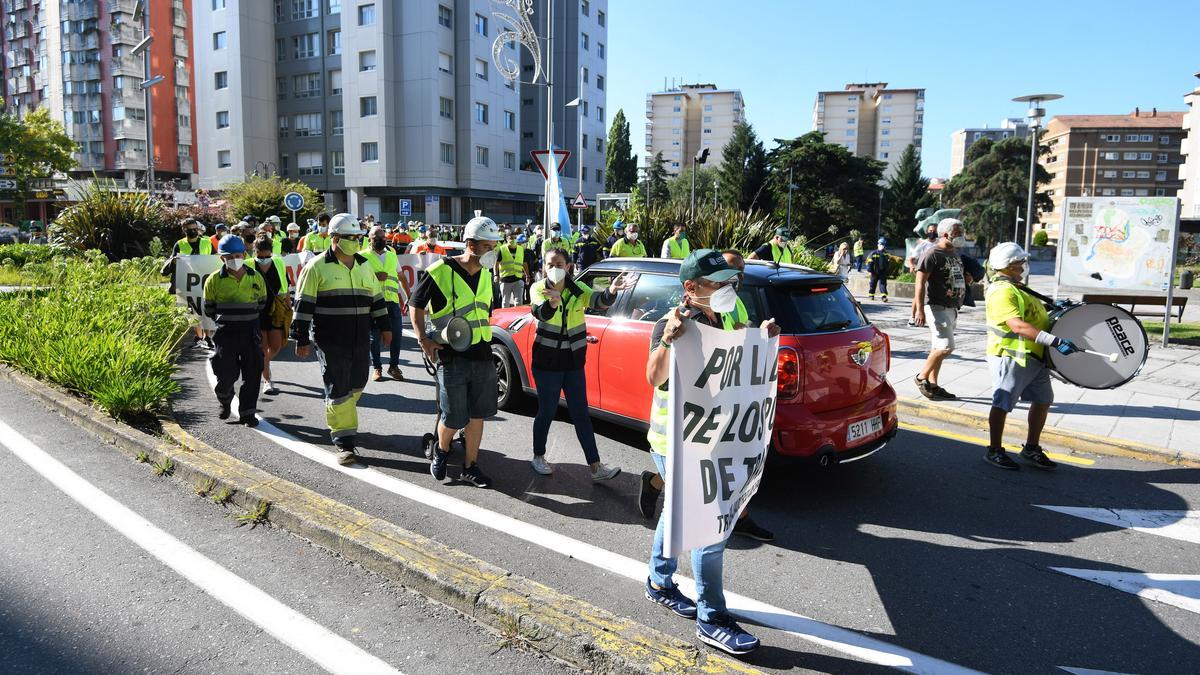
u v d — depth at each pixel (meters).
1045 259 67.12
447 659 2.91
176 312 10.32
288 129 52.62
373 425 6.40
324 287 5.15
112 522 4.14
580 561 3.80
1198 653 3.06
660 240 15.95
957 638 3.15
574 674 2.84
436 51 48.09
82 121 63.25
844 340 4.75
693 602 3.27
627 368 5.39
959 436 6.41
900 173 85.06
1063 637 3.18
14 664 2.81
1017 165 76.00
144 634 3.03
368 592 3.43
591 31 63.75
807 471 5.40
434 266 4.69
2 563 3.63
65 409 6.18
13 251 19.03
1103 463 5.66
